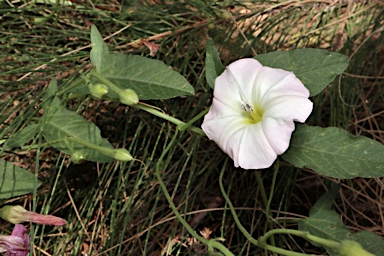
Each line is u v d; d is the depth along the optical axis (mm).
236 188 226
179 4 242
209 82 173
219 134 164
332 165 164
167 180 212
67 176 226
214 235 229
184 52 238
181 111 223
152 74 173
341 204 237
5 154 220
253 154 157
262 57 173
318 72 170
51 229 220
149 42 216
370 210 237
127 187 224
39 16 240
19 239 164
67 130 180
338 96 239
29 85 218
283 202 232
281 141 153
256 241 164
